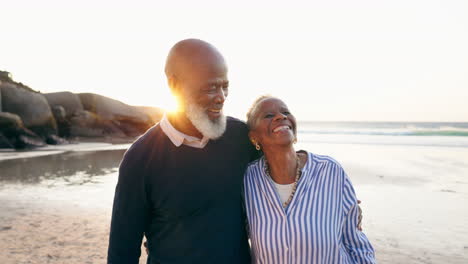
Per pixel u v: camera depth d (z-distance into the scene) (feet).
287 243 6.56
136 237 7.19
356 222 7.22
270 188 6.94
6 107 102.99
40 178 43.34
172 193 6.77
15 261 17.87
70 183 39.65
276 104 7.16
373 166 52.34
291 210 6.70
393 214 26.50
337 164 7.23
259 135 7.16
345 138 119.14
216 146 7.04
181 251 6.93
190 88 6.52
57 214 26.50
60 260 18.02
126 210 6.97
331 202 6.85
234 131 7.48
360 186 37.40
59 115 124.77
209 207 6.90
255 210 7.06
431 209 27.86
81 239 21.03
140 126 148.77
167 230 7.04
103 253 18.89
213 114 6.67
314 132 158.71
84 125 129.80
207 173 6.85
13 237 21.36
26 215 26.25
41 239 21.04
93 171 49.34
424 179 41.32
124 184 6.89
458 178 41.91
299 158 7.52
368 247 7.27
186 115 6.74
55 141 106.83
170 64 6.70
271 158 7.17
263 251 6.79
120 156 70.85
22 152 79.46
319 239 6.48
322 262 6.52
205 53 6.53
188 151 6.79
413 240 20.95
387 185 37.83
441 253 18.97
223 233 6.91
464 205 29.01
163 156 6.77
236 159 7.30
